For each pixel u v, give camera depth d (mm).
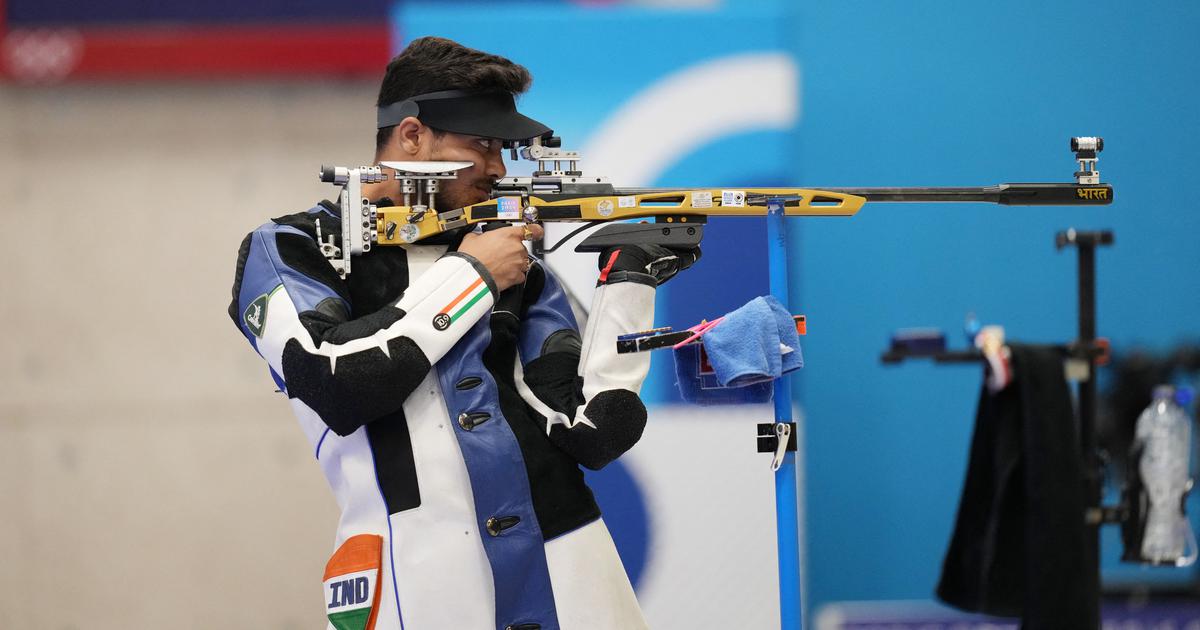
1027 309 12914
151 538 14172
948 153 12930
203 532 14219
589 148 12445
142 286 14234
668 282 12148
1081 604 10180
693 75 12477
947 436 12961
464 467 6680
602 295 7137
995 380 10328
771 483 12117
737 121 12500
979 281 12922
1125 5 12914
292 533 14266
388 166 6902
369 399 6289
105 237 14211
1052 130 12930
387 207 7137
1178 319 12914
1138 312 12930
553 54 12430
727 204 7359
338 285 6941
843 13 12875
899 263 12898
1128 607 12789
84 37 13750
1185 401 10922
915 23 12898
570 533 6883
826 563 12969
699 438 12102
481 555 6652
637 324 7113
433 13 12406
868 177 12906
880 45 12891
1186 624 12773
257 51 13805
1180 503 10844
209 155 14211
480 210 7031
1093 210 12938
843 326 12883
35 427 14148
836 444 12945
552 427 6980
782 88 12477
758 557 12070
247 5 13820
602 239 7344
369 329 6363
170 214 14219
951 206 12922
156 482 14188
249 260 6934
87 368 14211
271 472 14289
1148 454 10875
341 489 6926
